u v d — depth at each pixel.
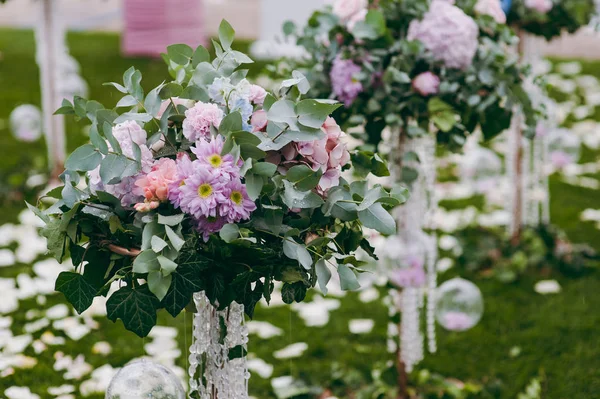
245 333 2.02
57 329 3.67
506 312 3.98
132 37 8.73
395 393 3.20
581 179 5.72
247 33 10.30
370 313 4.00
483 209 5.20
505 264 4.39
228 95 1.87
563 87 7.65
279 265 1.82
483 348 3.67
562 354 3.61
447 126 2.74
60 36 5.24
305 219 1.84
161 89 1.90
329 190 1.87
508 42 2.88
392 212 3.11
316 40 2.87
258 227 1.78
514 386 3.36
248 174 1.71
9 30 10.49
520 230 4.58
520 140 4.46
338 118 2.85
